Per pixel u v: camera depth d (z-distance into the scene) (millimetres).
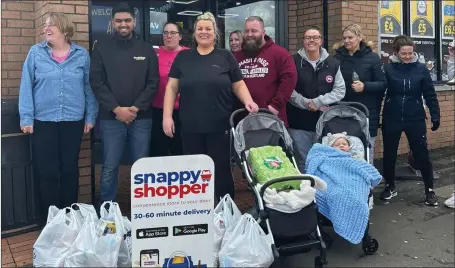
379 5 7211
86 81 4688
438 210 5539
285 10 7457
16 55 5430
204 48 4500
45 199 4738
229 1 7316
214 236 3746
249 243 3588
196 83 4375
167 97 4594
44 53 4492
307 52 5121
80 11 5039
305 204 3799
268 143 4395
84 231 3543
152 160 3256
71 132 4609
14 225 4762
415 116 5668
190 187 3348
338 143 4551
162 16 7227
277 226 3785
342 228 4043
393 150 5844
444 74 8547
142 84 4641
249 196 5973
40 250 3607
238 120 5039
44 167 4605
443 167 7398
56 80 4461
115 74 4559
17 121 4680
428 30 8250
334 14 6715
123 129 4707
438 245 4551
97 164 7258
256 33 4855
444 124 8477
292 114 5266
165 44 5391
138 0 7039
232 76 4574
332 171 4266
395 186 6273
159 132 5445
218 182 4629
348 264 4160
